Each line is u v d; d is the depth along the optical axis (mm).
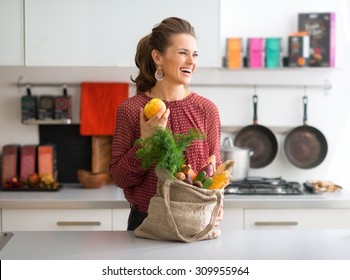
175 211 2008
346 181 3975
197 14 3562
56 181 3877
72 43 3566
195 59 2244
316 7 3928
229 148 3730
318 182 3621
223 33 3918
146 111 2033
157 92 2332
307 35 3781
